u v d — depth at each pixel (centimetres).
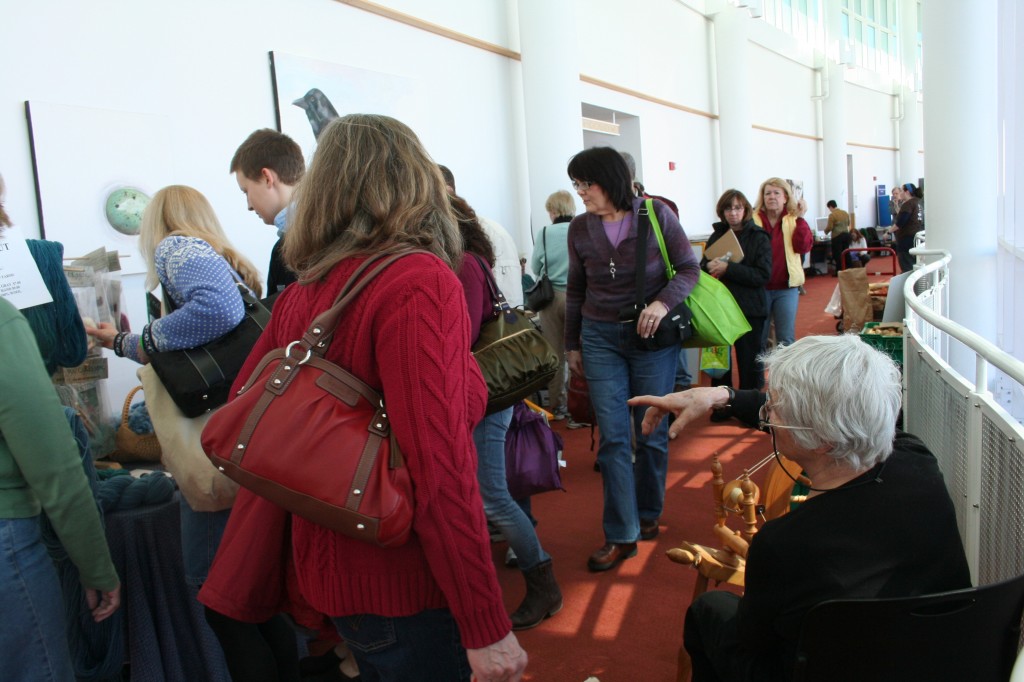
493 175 606
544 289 454
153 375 174
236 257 194
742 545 167
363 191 108
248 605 129
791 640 108
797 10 1434
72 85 310
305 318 111
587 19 737
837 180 1577
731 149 1077
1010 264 375
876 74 1911
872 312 539
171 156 351
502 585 270
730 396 160
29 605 132
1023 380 120
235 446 101
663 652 221
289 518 128
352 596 104
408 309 99
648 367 264
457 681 113
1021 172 349
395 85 493
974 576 158
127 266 332
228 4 380
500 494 226
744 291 409
